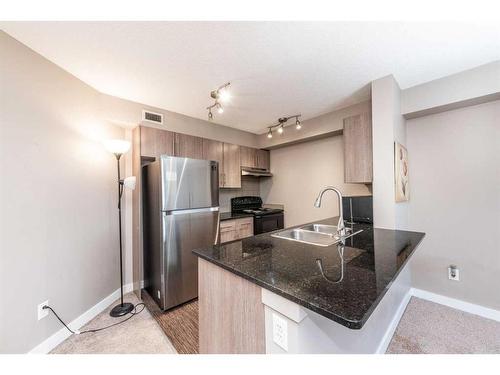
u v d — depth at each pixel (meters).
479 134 2.03
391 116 1.97
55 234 1.72
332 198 3.21
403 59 1.76
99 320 2.01
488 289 1.98
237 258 1.12
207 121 3.23
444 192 2.22
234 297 1.03
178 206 2.26
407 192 2.31
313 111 2.89
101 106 2.26
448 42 1.55
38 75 1.62
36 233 1.58
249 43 1.54
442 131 2.22
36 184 1.59
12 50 1.45
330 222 2.26
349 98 2.50
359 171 2.37
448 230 2.19
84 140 2.05
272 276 0.88
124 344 1.67
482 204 2.02
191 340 1.71
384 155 2.01
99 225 2.21
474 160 2.06
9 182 1.42
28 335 1.49
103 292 2.23
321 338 0.85
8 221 1.40
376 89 2.06
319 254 1.18
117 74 1.94
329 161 3.24
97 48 1.58
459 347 1.58
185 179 2.32
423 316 1.98
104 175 2.30
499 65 1.77
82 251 1.98
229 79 2.04
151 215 2.38
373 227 2.00
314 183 3.43
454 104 2.03
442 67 1.87
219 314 1.13
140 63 1.77
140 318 2.03
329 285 0.79
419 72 1.95
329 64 1.82
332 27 1.40
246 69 1.88
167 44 1.54
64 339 1.73
